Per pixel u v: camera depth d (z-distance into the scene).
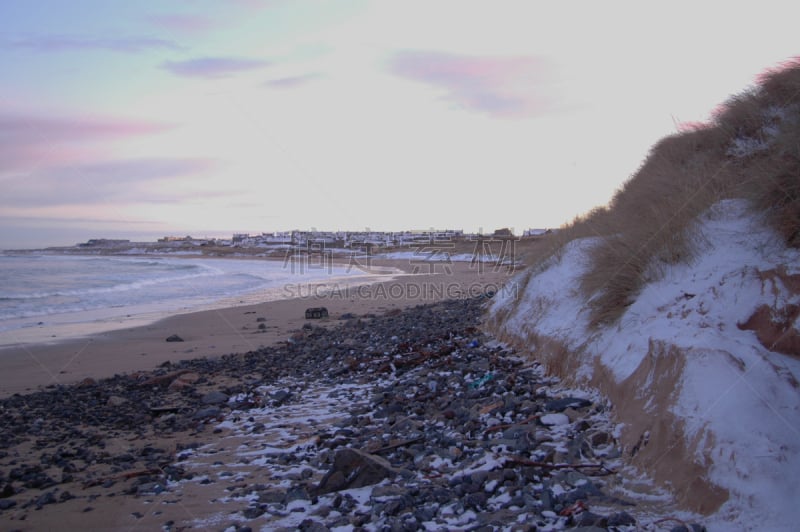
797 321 4.78
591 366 7.06
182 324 22.05
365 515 4.46
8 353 16.20
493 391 7.92
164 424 8.55
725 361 4.57
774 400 4.18
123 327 21.38
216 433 7.81
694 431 4.25
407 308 24.52
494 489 4.73
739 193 6.93
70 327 21.48
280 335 18.64
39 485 6.05
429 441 6.27
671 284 6.67
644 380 5.41
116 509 5.19
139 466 6.50
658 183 9.23
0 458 7.17
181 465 6.45
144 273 60.72
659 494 4.23
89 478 6.22
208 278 52.62
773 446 3.83
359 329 17.98
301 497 5.07
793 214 5.73
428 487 4.94
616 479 4.64
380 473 5.26
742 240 6.28
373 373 10.99
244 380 11.64
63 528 4.84
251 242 189.62
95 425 8.69
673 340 5.21
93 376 13.09
